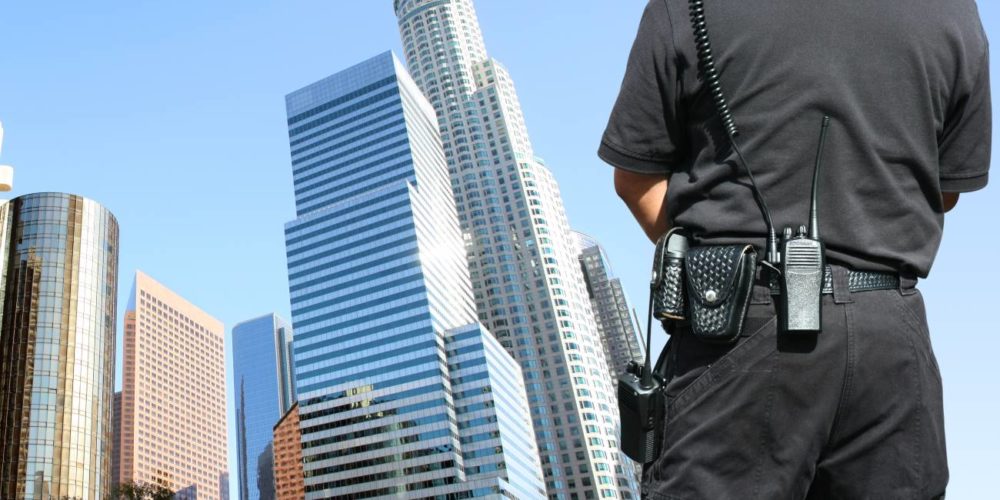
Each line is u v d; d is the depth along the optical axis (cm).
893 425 177
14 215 12800
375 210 18062
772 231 183
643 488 194
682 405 187
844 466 183
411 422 15762
